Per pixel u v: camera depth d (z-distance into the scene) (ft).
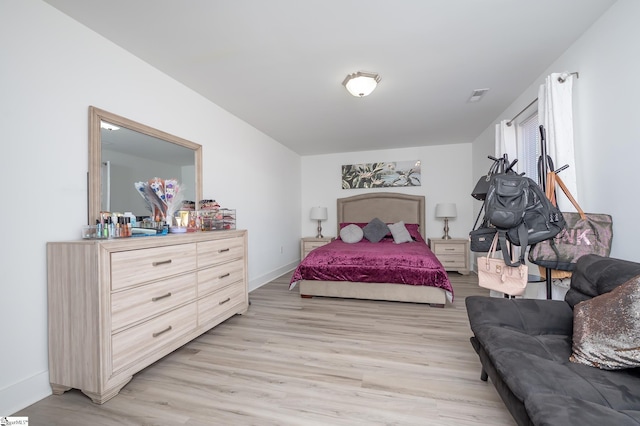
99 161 6.33
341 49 7.13
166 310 6.30
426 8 5.69
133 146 7.27
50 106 5.51
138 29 6.31
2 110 4.83
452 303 10.61
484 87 9.26
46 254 5.32
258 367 6.14
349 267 10.90
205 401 5.02
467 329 8.15
